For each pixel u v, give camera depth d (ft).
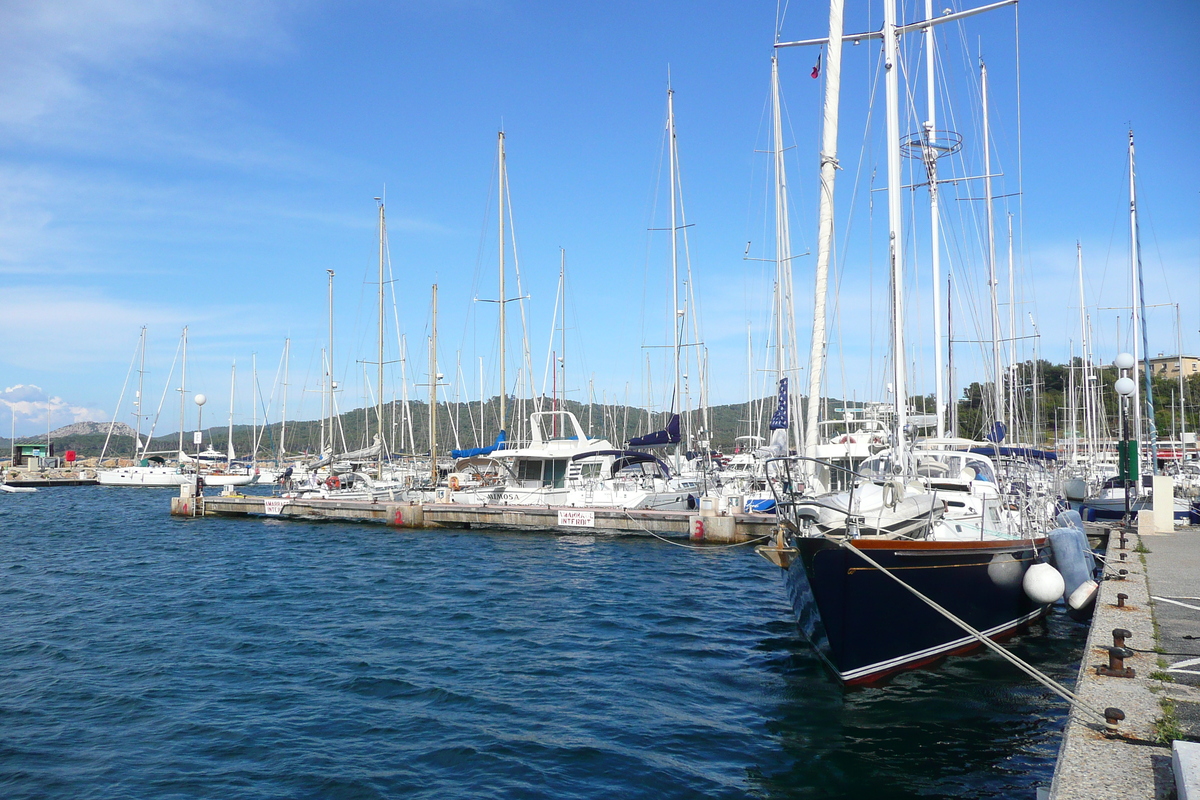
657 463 105.19
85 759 27.68
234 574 67.36
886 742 29.30
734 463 146.92
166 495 184.44
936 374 60.34
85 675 37.50
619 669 38.40
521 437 148.66
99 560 77.36
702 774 26.50
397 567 70.33
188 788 25.41
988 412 89.35
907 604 34.99
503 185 124.67
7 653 41.55
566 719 31.50
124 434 476.54
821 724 30.99
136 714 32.12
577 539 87.61
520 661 39.75
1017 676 36.65
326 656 40.65
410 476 129.49
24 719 31.58
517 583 62.03
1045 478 56.13
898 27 48.62
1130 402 114.42
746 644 43.14
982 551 37.11
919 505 37.42
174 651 41.81
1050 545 46.70
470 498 102.63
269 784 25.66
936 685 35.45
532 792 25.04
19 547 88.33
